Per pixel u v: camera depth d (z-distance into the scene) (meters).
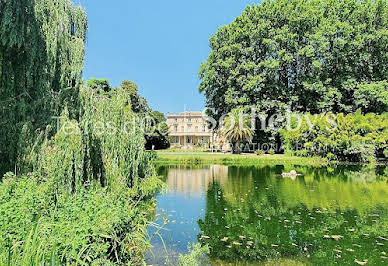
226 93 28.44
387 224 6.21
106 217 3.67
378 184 11.93
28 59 6.29
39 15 6.43
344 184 12.02
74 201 4.48
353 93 26.44
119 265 3.50
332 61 27.91
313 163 22.31
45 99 6.26
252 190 10.68
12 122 5.89
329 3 28.80
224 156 26.92
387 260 4.35
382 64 26.89
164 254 4.62
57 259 2.43
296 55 27.55
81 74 6.95
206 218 6.76
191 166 22.94
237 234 5.62
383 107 25.38
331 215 6.95
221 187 11.52
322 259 4.41
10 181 4.80
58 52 6.68
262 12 28.95
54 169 5.34
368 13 26.50
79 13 7.56
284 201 8.63
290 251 4.73
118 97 7.69
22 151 5.61
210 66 30.45
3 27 5.71
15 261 2.34
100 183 6.43
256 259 4.42
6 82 6.14
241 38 28.91
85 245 2.97
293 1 28.23
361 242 5.14
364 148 20.92
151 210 7.52
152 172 8.68
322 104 25.81
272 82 27.17
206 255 4.56
